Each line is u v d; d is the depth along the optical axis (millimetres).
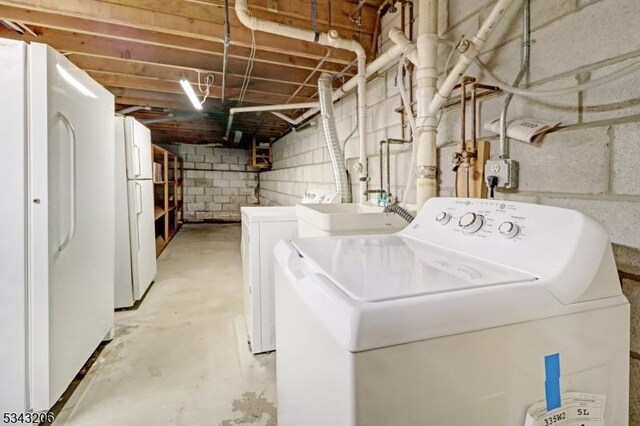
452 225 1176
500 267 894
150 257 3680
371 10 2672
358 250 1106
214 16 2447
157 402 1797
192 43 2779
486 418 688
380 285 750
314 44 2727
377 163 2744
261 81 3871
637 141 1054
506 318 700
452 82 1468
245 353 2303
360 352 595
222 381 1983
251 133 7105
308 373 813
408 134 2303
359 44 2480
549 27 1310
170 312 3008
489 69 1585
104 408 1747
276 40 2621
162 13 2348
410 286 745
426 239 1228
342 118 3484
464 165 1626
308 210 1819
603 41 1134
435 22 1618
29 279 1489
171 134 7555
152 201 3805
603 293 820
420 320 638
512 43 1471
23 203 1464
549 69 1314
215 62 3252
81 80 1855
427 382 640
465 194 1630
